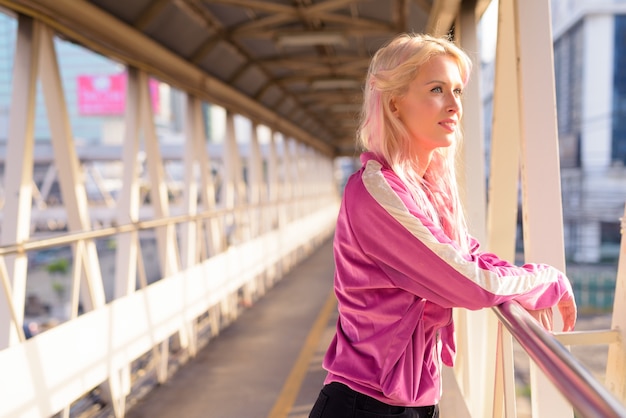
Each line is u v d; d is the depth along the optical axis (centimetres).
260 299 771
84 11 376
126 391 379
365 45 743
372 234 97
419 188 103
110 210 888
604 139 3356
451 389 290
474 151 299
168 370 465
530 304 103
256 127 976
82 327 310
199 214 585
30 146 338
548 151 179
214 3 539
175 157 1533
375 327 100
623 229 130
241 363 489
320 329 592
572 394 65
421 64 100
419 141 105
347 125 1748
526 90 181
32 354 262
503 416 124
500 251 262
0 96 3338
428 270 93
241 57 732
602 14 3391
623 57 3400
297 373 457
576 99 3522
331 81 911
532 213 180
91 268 344
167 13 491
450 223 110
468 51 303
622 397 125
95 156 1499
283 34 634
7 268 320
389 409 99
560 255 178
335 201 2367
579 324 1462
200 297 523
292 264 1112
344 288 103
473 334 274
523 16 181
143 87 492
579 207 2998
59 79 363
